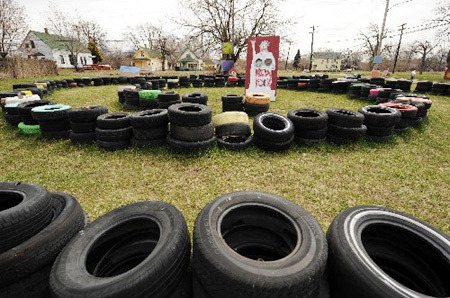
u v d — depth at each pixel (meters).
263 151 5.42
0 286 1.87
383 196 3.82
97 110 5.67
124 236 2.21
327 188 4.00
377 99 11.07
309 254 1.70
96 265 2.03
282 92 16.11
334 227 2.03
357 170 4.66
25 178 4.24
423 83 15.61
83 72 39.91
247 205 2.19
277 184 4.10
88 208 3.36
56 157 5.07
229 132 5.71
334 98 13.31
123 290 1.54
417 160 5.21
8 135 6.54
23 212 1.95
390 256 2.13
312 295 1.70
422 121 8.05
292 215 2.08
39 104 7.63
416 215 3.38
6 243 1.88
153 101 9.87
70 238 2.19
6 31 33.47
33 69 28.11
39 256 1.96
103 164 4.71
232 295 1.58
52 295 1.62
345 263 1.74
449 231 3.05
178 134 5.01
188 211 3.32
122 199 3.59
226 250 1.72
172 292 1.80
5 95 9.42
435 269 1.94
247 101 8.94
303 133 5.72
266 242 2.28
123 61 70.25
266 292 1.50
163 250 1.78
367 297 1.59
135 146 5.35
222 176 4.29
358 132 5.71
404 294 1.50
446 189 4.08
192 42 32.53
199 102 8.44
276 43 11.55
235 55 31.34
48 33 54.31
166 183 4.05
